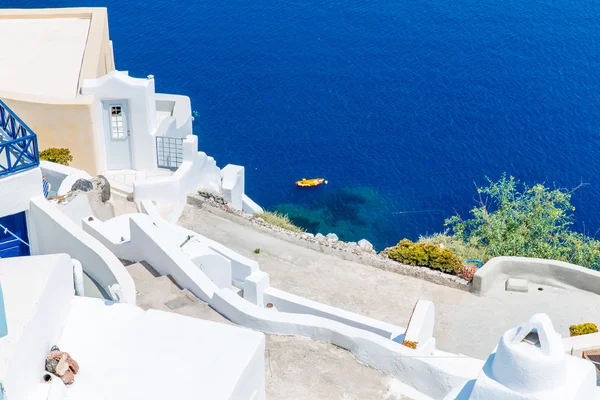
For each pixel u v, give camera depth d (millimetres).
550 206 33125
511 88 69375
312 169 56125
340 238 48562
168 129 31938
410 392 17953
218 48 74188
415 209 52156
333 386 18109
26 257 15383
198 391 13992
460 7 85750
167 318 15766
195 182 31969
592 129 63219
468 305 25438
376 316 24891
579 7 85438
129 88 29750
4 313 13070
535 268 26344
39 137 29453
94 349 15008
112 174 31250
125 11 80375
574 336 21766
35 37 36781
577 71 72438
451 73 72062
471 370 17391
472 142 61062
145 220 22938
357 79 70375
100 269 19406
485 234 32906
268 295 22859
